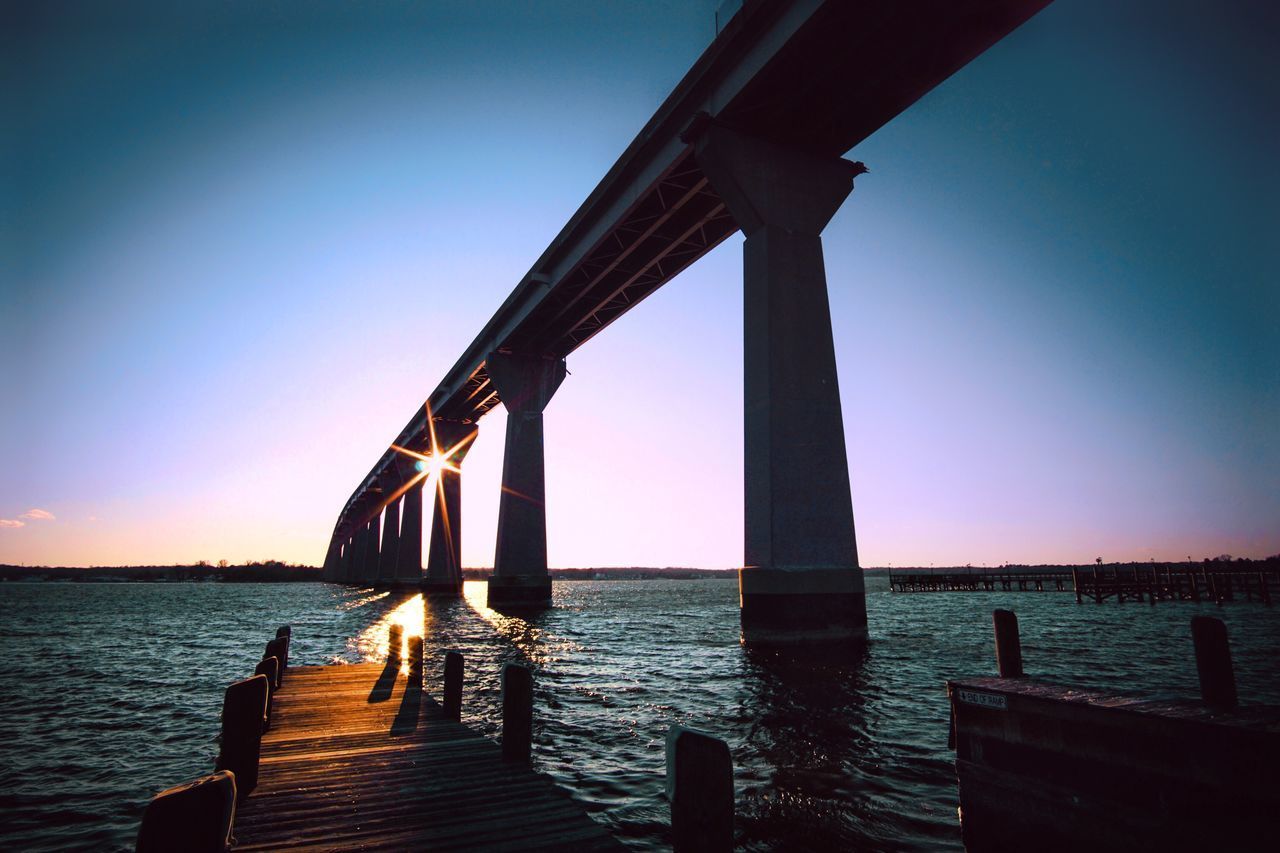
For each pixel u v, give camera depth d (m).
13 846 8.59
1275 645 26.80
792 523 24.91
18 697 19.42
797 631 23.61
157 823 2.95
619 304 53.19
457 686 10.59
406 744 8.65
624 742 12.09
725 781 3.47
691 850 3.35
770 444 25.47
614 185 38.91
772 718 13.56
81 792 10.79
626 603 86.06
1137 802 4.98
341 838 5.40
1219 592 57.72
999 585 136.75
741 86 28.33
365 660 25.89
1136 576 63.66
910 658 22.84
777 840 7.12
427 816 5.91
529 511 57.31
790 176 29.34
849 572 24.61
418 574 97.75
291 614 63.38
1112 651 25.77
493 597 54.88
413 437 95.56
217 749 13.47
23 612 68.50
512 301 55.47
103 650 32.34
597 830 5.59
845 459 26.23
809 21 25.08
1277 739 4.34
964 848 6.49
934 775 9.45
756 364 27.09
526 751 7.67
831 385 26.95
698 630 38.81
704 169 30.03
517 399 60.09
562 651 27.14
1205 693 6.23
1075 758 5.42
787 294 27.48
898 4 24.17
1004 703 6.03
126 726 15.62
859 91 28.72
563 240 45.84
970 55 26.86
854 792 8.70
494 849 5.18
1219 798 4.55
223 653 30.72
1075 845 5.33
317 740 8.88
